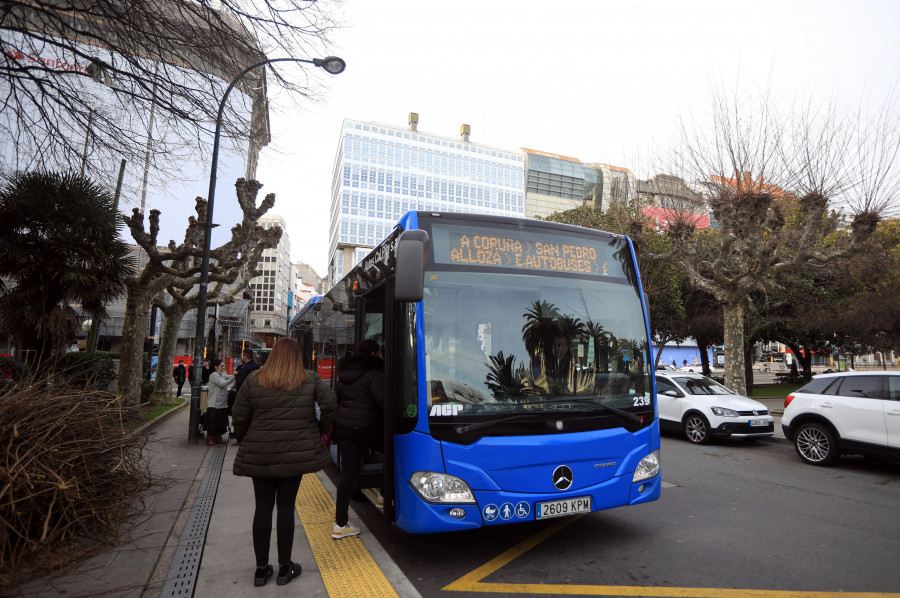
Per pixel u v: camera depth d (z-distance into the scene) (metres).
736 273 13.85
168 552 4.35
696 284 13.87
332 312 7.76
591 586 3.82
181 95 7.30
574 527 5.21
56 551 4.16
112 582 3.75
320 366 8.77
